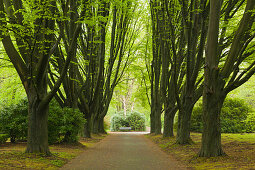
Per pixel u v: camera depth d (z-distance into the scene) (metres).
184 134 12.57
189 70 11.08
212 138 8.38
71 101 13.55
